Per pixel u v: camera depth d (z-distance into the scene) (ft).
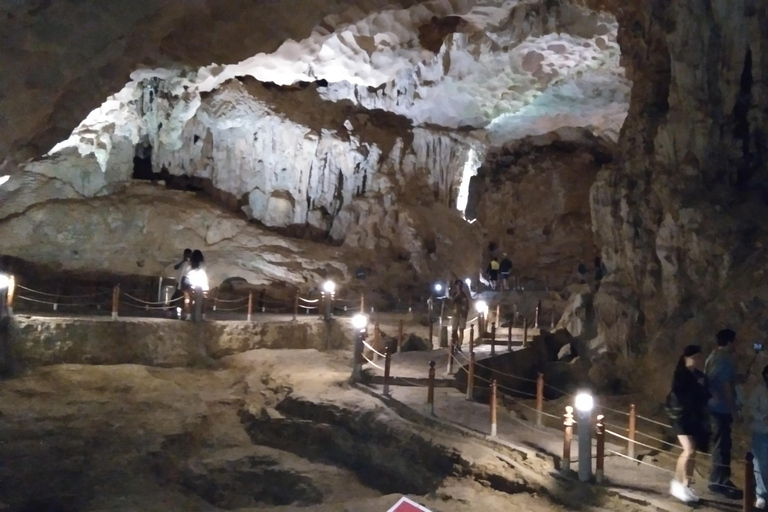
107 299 56.70
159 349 45.01
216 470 32.86
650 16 53.21
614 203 54.39
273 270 66.18
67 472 31.50
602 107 83.20
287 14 34.63
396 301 71.77
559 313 69.56
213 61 38.09
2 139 28.09
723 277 43.04
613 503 24.32
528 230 105.91
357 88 74.08
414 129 80.53
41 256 57.06
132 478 31.99
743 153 45.73
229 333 48.57
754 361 38.17
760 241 42.34
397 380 41.22
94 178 62.85
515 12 58.49
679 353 43.98
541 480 26.40
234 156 72.84
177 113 62.44
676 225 45.91
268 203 73.82
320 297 64.54
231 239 67.46
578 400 26.21
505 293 76.95
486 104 76.02
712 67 46.06
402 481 30.32
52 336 41.04
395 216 77.30
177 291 53.31
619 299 51.90
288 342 51.85
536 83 70.54
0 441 32.40
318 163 76.33
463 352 50.85
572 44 61.93
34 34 23.98
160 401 39.60
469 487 27.27
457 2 44.78
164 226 63.52
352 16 39.93
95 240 60.08
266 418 37.88
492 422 30.48
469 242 82.84
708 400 24.81
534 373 53.47
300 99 73.72
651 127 53.31
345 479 32.01
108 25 26.18
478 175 108.78
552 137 104.99
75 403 37.45
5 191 57.88
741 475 31.53
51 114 30.58
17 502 29.04
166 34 32.09
